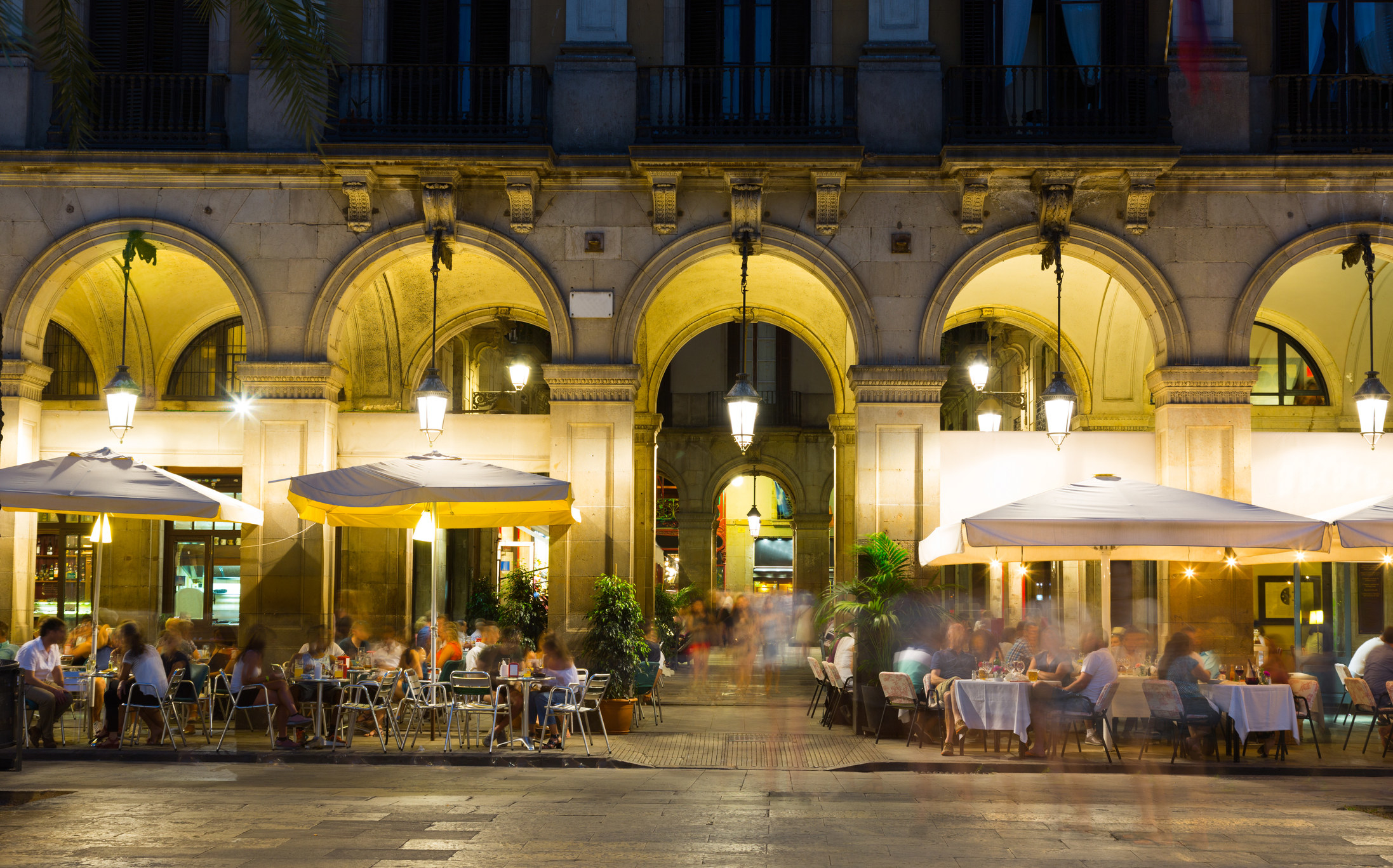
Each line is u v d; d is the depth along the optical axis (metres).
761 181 13.46
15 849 6.77
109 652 12.52
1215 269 13.53
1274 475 13.47
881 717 12.27
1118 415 17.64
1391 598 17.22
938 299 13.58
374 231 13.70
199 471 16.45
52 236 13.66
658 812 8.24
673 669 20.83
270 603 13.45
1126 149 13.04
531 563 20.70
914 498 13.45
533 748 11.48
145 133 13.77
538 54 14.09
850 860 6.71
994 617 16.81
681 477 31.80
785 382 31.92
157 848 6.82
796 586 31.58
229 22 14.00
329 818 7.85
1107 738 12.53
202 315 17.55
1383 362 17.25
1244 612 13.35
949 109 13.55
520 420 14.32
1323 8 13.92
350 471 11.59
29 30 13.66
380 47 14.09
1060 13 14.02
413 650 13.55
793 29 14.16
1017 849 7.06
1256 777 10.40
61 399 17.81
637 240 13.74
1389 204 13.55
